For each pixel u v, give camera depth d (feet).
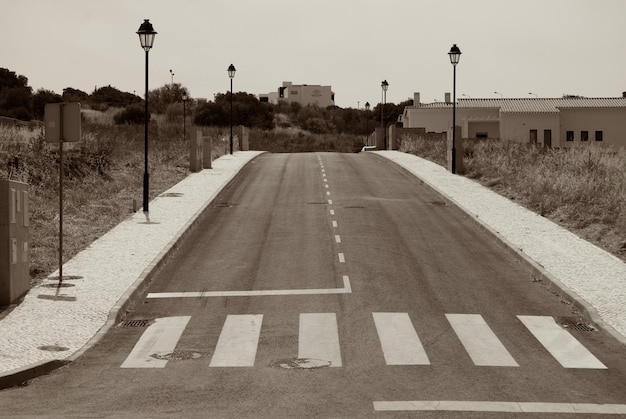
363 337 52.31
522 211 107.96
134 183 134.21
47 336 51.96
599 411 36.96
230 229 96.84
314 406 37.35
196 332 54.65
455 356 47.85
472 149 182.29
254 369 45.01
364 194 127.95
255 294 65.57
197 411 36.55
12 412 36.37
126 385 41.81
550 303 62.95
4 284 59.67
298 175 155.22
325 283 68.74
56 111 65.77
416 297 64.08
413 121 298.56
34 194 106.93
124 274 71.00
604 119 282.97
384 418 35.29
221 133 308.19
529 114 282.77
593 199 106.63
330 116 496.64
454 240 89.51
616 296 62.95
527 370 45.01
